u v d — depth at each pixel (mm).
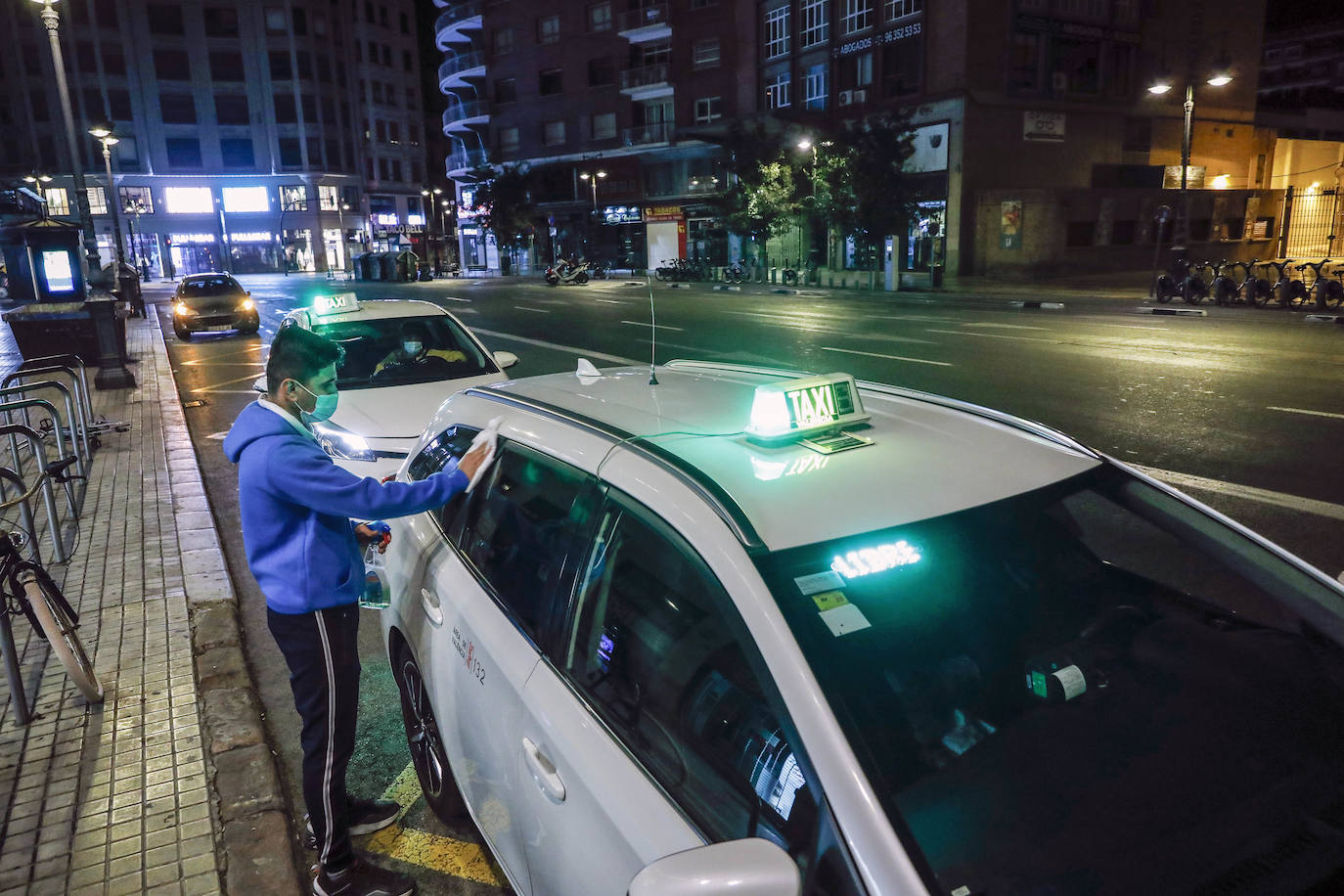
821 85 40000
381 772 3707
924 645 1848
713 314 22672
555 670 2160
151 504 7410
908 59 35344
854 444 2197
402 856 3146
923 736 1728
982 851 1618
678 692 1852
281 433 2719
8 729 4027
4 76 67188
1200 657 2188
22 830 3320
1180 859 1651
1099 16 35531
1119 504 2189
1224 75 24109
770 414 2133
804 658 1592
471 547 2785
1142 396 9984
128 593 5523
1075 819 1725
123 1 68062
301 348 2717
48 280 19719
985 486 2094
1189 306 21859
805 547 1782
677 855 1388
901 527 1903
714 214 43906
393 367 7062
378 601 3260
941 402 2617
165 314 31047
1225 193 40875
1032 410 9383
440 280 55281
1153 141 38500
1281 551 2225
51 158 68375
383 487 2643
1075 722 1962
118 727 4020
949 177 34094
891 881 1354
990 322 19141
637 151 52000
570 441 2420
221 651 4707
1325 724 1954
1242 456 7387
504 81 60688
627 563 2064
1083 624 2203
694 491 1919
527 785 2139
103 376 13258
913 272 35812
